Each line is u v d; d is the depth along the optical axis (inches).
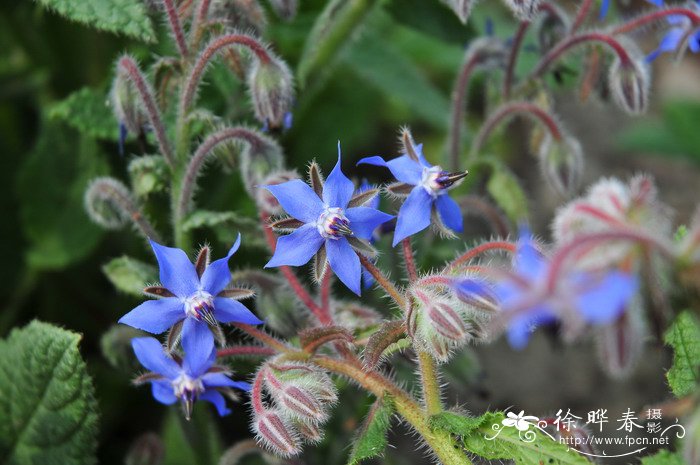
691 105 18.2
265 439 12.7
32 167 16.4
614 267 11.1
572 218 11.6
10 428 13.8
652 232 11.4
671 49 14.6
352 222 12.8
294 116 16.8
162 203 15.9
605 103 15.3
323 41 16.1
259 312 14.0
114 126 15.4
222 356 13.1
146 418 16.7
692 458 11.5
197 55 14.0
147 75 14.8
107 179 14.3
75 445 13.8
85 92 15.4
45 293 16.8
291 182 12.8
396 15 16.5
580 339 12.0
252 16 14.4
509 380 17.4
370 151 19.1
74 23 17.1
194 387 13.1
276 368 12.8
